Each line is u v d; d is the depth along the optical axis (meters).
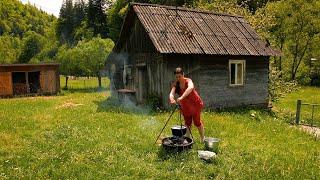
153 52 12.84
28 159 5.86
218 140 6.27
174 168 5.39
